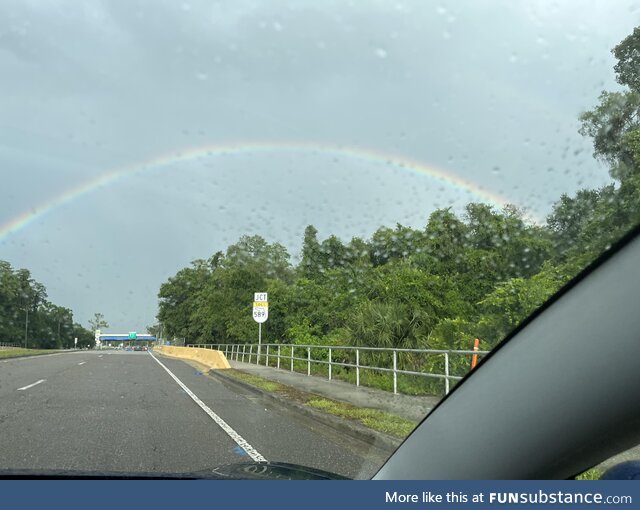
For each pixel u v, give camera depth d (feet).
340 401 36.60
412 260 70.90
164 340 237.66
